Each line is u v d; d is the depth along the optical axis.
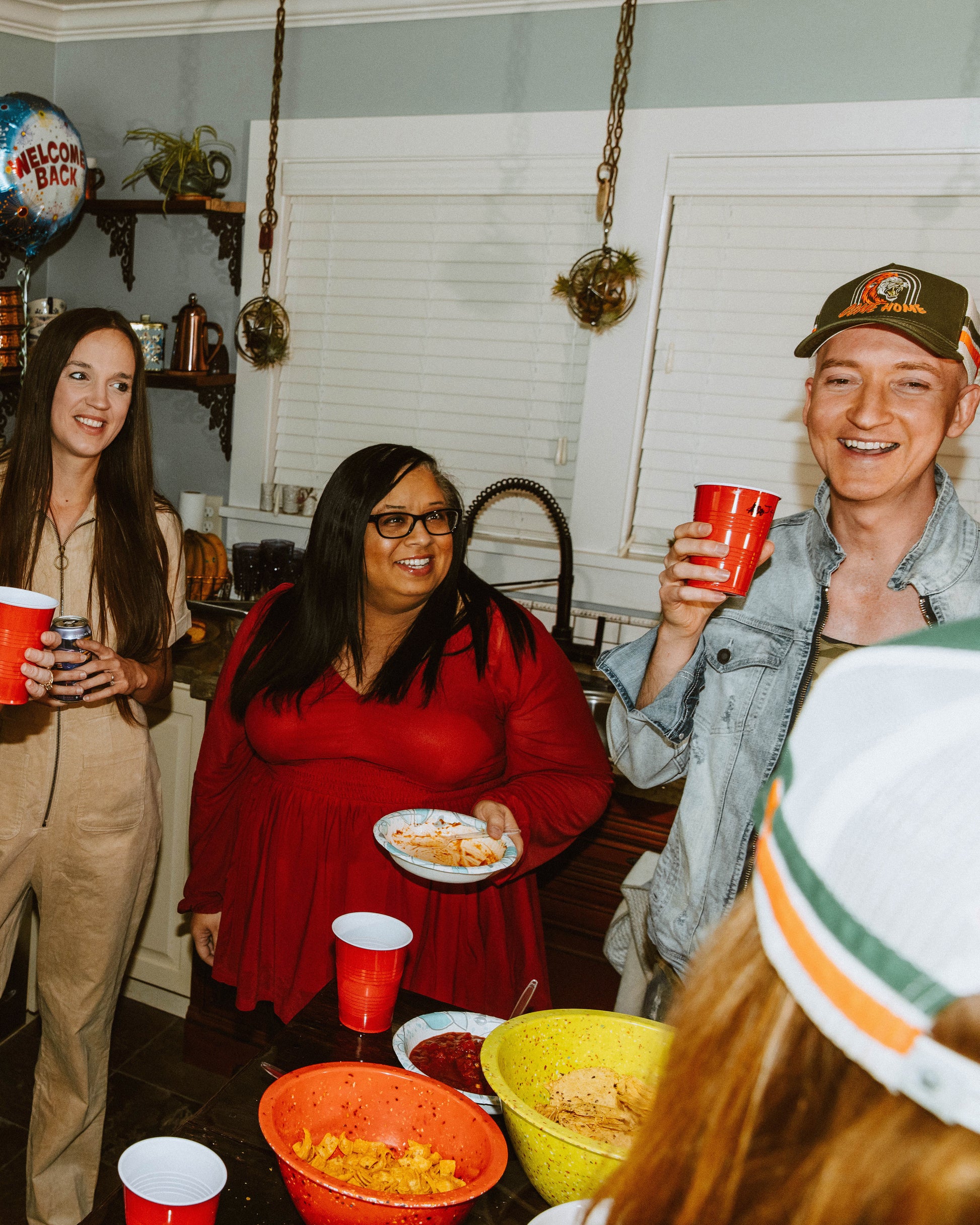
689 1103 0.31
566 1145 0.77
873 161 2.32
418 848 1.27
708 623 1.30
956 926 0.24
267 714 1.59
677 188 2.50
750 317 2.53
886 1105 0.26
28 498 1.73
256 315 2.95
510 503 2.88
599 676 2.46
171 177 2.92
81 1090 1.86
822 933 0.26
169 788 2.45
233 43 2.95
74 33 3.12
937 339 1.07
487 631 1.57
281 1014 1.58
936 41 2.23
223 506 3.15
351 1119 0.89
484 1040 1.05
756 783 1.24
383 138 2.80
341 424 3.04
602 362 2.64
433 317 2.88
